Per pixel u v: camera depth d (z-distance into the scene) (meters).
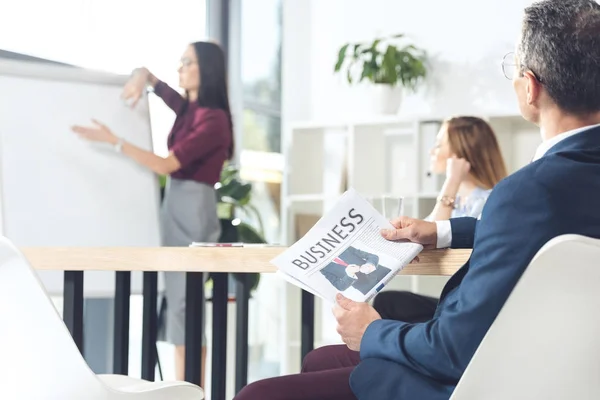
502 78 5.65
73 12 4.75
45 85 3.85
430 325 1.44
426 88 5.92
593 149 1.45
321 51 6.35
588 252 1.15
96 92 3.97
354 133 5.73
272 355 5.93
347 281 1.66
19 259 1.48
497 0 5.69
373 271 1.68
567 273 1.19
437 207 3.83
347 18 6.26
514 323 1.24
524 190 1.37
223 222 4.87
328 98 6.31
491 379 1.29
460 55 5.81
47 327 1.56
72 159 3.86
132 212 3.96
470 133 3.95
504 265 1.35
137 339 4.95
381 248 1.75
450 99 5.83
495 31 5.69
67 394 1.61
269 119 6.27
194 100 4.28
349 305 1.60
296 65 6.40
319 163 6.09
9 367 1.60
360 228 1.80
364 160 5.79
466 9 5.80
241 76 6.01
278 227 6.27
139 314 4.96
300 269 1.69
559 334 1.25
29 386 1.61
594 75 1.47
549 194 1.36
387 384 1.48
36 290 1.52
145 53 5.23
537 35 1.52
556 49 1.49
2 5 4.35
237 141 5.93
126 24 5.09
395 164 5.82
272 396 1.62
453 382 1.42
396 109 5.73
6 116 3.75
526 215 1.35
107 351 4.73
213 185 4.34
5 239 1.47
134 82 4.07
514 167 5.54
